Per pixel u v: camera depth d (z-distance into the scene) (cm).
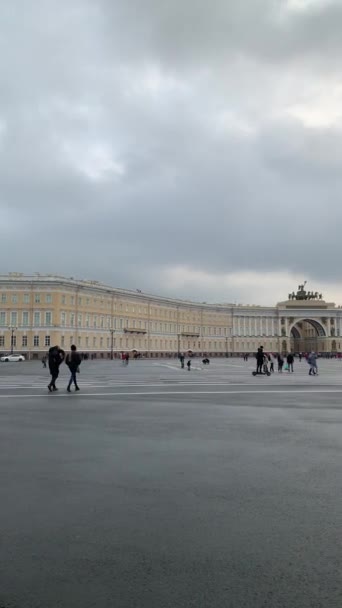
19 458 858
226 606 378
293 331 17700
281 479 722
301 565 444
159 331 12700
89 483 702
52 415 1372
